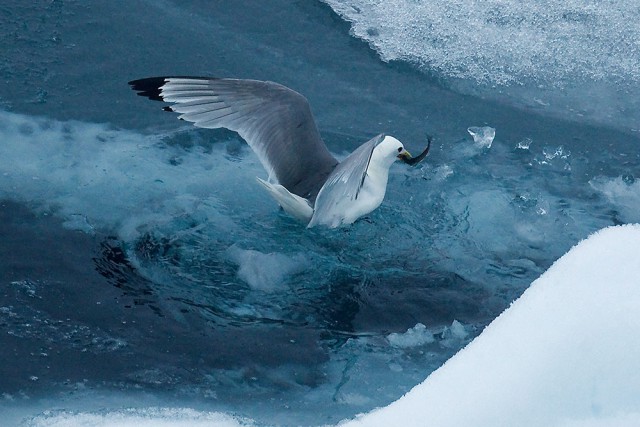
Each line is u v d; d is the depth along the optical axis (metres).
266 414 9.83
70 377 9.99
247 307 11.22
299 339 10.87
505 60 16.53
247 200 12.88
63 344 10.39
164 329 10.77
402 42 16.61
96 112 14.27
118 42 15.73
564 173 14.30
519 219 13.19
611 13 17.48
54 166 13.06
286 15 16.94
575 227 13.16
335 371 10.52
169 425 9.40
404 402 8.44
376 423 8.34
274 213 12.67
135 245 11.88
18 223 11.98
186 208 12.59
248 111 11.27
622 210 13.67
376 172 12.52
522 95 15.91
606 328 8.23
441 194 13.50
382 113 15.12
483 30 16.98
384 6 17.27
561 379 8.05
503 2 17.45
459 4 17.36
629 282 8.70
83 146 13.55
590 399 7.94
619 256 9.06
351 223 12.54
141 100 14.60
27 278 11.16
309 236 12.30
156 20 16.41
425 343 11.01
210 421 9.55
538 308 8.73
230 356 10.53
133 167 13.23
